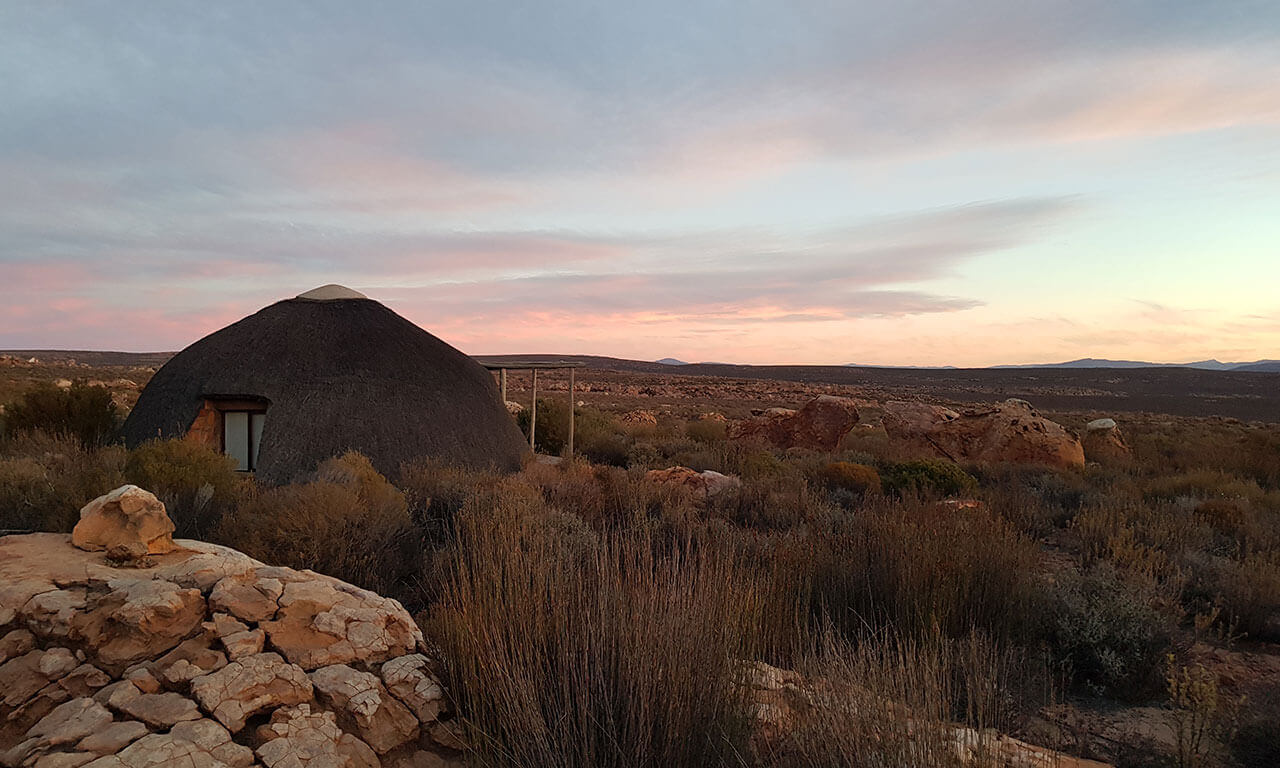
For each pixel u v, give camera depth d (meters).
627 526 8.54
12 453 12.28
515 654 3.67
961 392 98.50
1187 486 15.33
